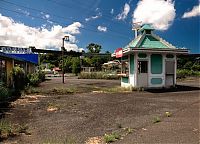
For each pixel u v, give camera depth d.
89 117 8.17
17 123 7.37
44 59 81.88
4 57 15.50
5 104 10.96
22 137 5.94
